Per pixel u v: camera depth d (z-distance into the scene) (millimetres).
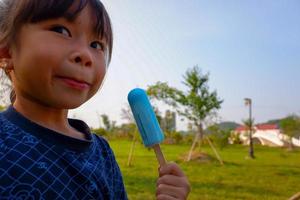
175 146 30234
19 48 1146
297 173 13219
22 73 1135
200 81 18375
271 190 9383
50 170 1136
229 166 15508
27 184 1079
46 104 1172
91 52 1217
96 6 1237
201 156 17406
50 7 1129
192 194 8430
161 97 18188
